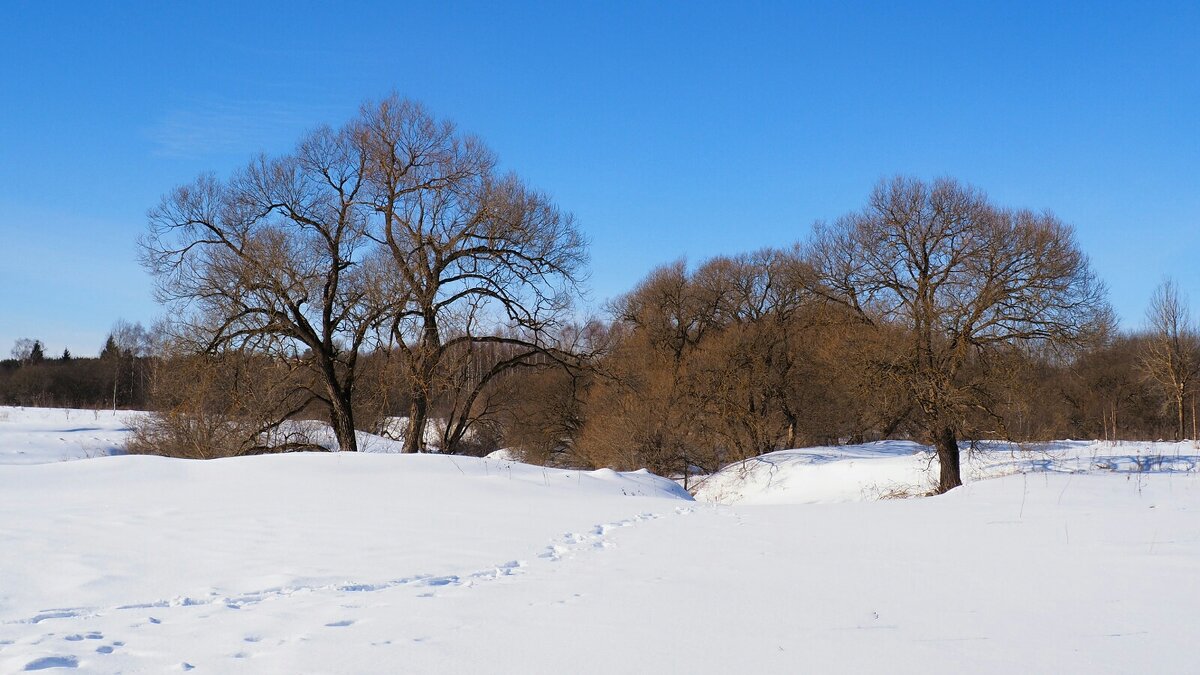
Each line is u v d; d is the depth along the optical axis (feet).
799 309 135.54
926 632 18.22
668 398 122.62
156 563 28.50
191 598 23.00
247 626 19.35
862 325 99.86
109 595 23.50
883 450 113.19
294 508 44.93
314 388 100.68
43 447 118.73
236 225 87.04
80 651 16.97
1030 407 94.07
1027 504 43.19
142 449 101.50
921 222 92.99
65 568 27.14
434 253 90.58
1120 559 26.71
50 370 307.17
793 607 21.02
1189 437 168.04
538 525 40.11
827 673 15.30
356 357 94.53
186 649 17.19
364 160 90.12
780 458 114.11
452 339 92.22
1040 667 15.51
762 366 129.80
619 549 32.48
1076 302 85.87
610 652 16.87
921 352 88.94
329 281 90.53
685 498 70.13
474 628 19.02
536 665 15.97
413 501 49.32
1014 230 87.71
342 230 90.68
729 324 147.84
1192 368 163.32
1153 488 50.42
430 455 67.26
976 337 87.10
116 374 274.57
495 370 97.55
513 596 22.94
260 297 86.99
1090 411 174.60
